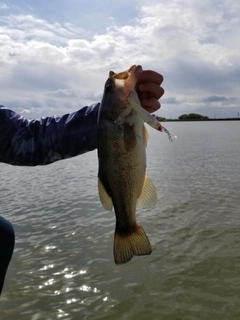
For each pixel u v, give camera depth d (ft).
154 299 3.34
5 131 1.73
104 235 5.14
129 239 1.68
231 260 4.05
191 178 9.93
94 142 1.79
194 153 17.54
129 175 1.63
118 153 1.63
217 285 3.51
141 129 1.64
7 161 1.81
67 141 1.77
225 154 16.62
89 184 9.75
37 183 10.22
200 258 4.15
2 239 1.77
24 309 3.29
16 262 4.30
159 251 4.41
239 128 54.70
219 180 9.50
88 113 1.80
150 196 1.69
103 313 3.17
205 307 3.17
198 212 6.16
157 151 19.24
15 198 8.08
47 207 7.06
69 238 5.09
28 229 5.61
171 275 3.76
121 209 1.66
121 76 1.68
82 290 3.58
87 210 6.64
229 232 5.02
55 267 4.13
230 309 3.11
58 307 3.30
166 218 5.82
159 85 1.61
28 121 1.80
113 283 3.68
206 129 51.39
